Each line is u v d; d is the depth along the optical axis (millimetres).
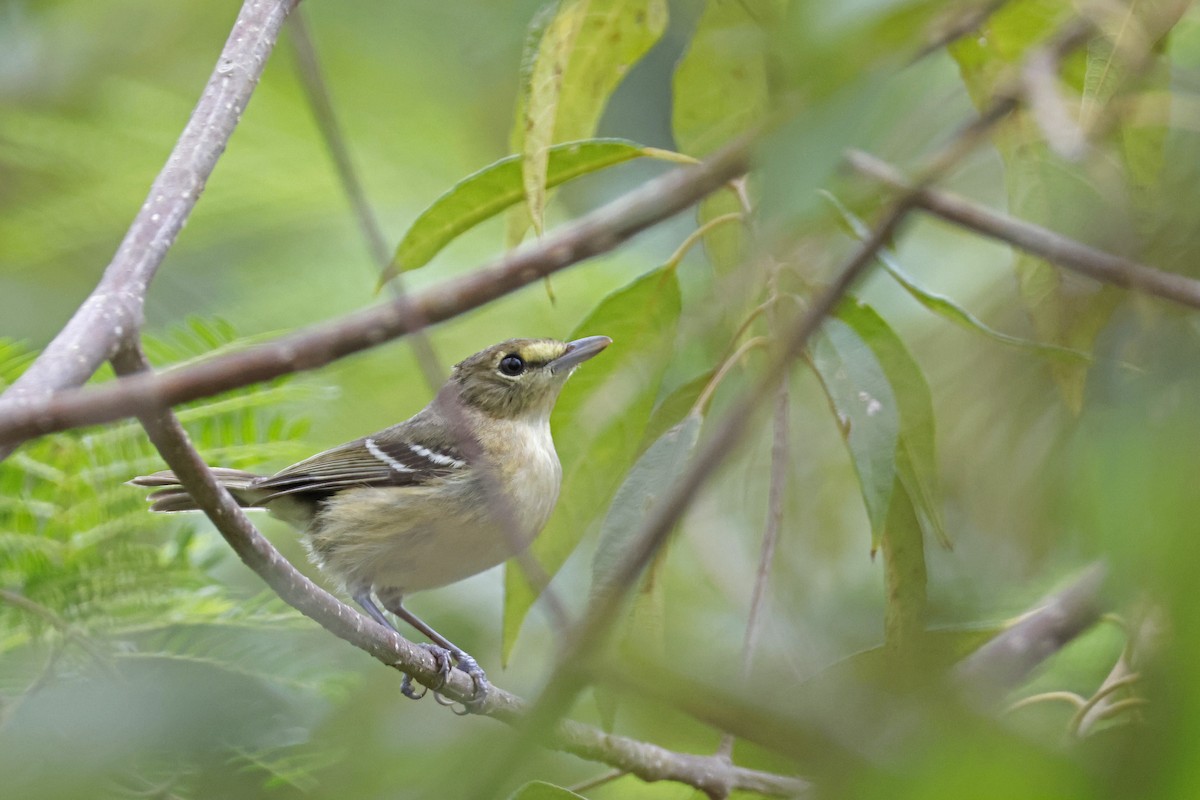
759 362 8891
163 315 13234
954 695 3049
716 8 8891
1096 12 7332
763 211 4277
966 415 11664
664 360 9383
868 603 12133
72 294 14195
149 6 15227
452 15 15430
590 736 8633
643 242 14297
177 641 8508
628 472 8914
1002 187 12898
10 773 4789
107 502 8820
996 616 9742
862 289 12570
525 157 7762
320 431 12812
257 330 13305
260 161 13484
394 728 7973
